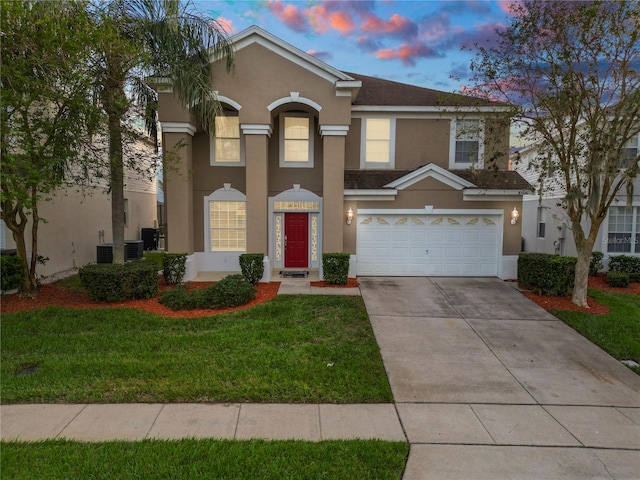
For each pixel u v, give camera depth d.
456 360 6.59
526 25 8.95
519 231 12.31
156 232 20.42
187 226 11.97
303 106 12.01
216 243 13.30
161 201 24.44
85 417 4.57
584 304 9.57
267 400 5.04
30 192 8.93
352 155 13.27
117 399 4.96
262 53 11.44
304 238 13.55
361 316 8.50
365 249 12.59
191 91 10.12
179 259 11.20
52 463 3.72
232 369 5.80
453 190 12.30
